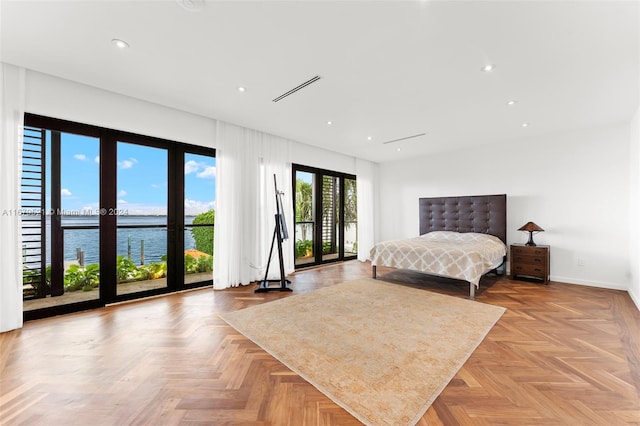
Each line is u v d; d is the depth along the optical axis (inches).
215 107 135.0
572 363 76.9
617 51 85.7
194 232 155.6
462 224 208.2
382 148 215.0
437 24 74.5
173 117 139.2
